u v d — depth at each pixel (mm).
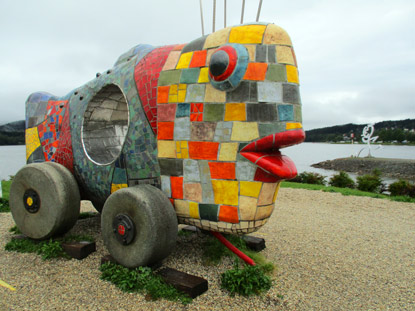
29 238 4535
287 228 5914
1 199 7352
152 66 3666
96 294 3160
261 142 2951
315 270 3943
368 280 3723
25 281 3451
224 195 3123
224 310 2916
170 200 3453
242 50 2988
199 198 3254
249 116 2990
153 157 3568
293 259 4289
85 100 4465
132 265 3303
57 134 4777
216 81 3039
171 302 3004
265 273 3721
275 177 3008
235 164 3053
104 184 4094
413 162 37438
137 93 3703
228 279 3283
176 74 3373
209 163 3168
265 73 2975
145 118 3621
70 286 3328
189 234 4812
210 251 4055
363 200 9086
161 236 3191
